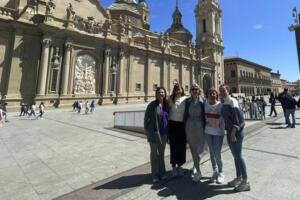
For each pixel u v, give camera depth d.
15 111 19.52
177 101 3.85
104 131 9.26
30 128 10.20
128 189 3.16
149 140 3.53
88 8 28.80
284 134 7.21
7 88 19.75
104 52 27.45
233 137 3.05
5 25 20.36
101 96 26.80
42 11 22.64
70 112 19.64
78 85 24.69
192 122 3.58
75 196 2.94
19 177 3.82
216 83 50.22
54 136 8.08
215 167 3.50
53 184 3.48
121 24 29.86
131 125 9.26
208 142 3.52
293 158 4.48
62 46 23.33
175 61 39.69
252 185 3.22
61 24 23.05
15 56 20.48
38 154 5.48
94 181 3.59
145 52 33.84
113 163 4.65
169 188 3.20
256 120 11.73
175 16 56.56
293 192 2.90
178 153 3.73
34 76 21.72
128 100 30.16
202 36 52.66
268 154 4.88
